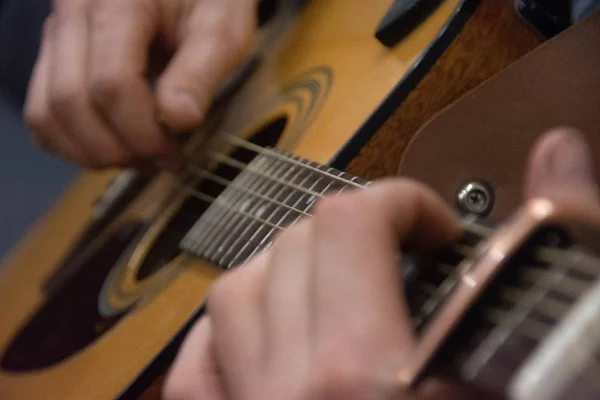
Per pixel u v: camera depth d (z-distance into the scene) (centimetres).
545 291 38
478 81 57
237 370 45
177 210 64
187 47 64
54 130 67
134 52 65
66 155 68
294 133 60
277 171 58
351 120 58
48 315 67
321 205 44
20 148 109
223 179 63
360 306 40
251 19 65
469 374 38
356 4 63
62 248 72
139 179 70
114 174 74
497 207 53
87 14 67
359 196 44
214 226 59
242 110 65
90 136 66
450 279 46
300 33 65
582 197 40
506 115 54
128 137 65
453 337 39
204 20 65
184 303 59
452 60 56
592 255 38
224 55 64
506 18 56
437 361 38
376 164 56
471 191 53
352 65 60
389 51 59
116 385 59
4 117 108
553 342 32
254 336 45
